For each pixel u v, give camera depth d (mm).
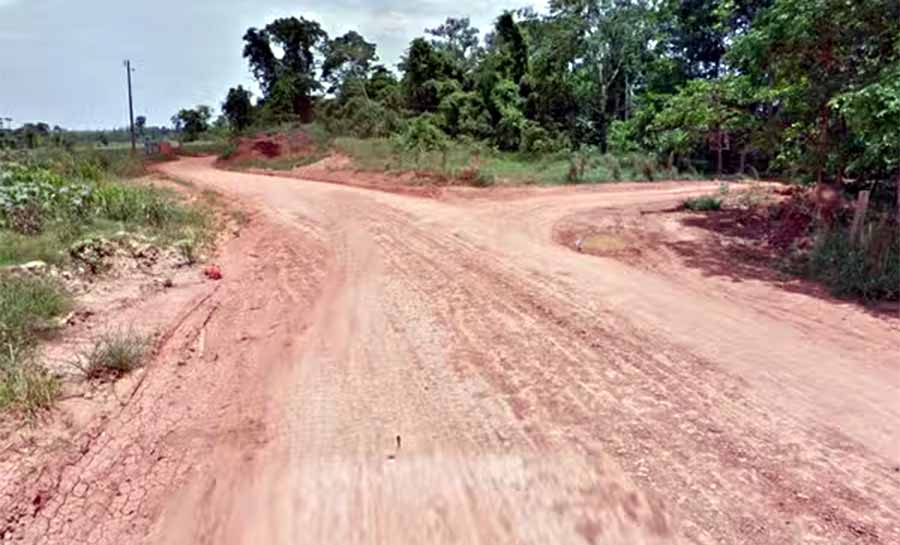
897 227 8867
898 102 7574
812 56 10344
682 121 15734
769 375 5137
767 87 12977
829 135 10906
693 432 4176
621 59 33438
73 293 6727
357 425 4320
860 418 4359
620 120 33656
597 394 4785
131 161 26609
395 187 20531
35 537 3074
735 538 3092
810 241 10281
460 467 3768
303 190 19922
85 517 3262
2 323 5152
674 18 31406
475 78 36719
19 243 7602
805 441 4039
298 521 3266
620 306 7160
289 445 4047
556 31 34125
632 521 3236
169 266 8812
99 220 10000
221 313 6941
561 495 3467
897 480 3592
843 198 11875
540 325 6477
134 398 4598
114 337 5523
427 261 9547
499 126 32906
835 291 7848
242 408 4578
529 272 8828
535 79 34688
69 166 14727
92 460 3758
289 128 38469
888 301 7387
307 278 8633
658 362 5441
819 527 3172
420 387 4953
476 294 7664
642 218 14305
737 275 8891
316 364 5449
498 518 3268
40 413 4148
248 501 3439
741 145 18281
